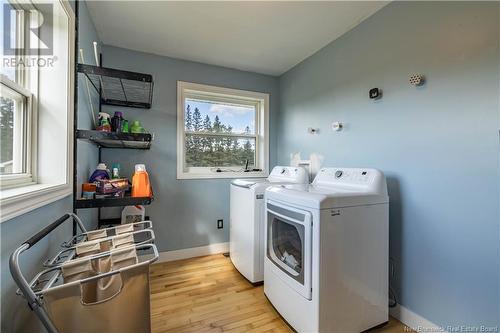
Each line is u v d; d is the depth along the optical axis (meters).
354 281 1.43
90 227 1.96
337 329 1.37
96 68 1.42
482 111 1.24
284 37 2.21
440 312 1.42
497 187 1.19
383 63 1.77
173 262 2.55
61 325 0.72
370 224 1.49
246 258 2.13
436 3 1.44
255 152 3.18
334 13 1.85
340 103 2.17
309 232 1.37
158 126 2.54
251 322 1.60
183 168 2.69
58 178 1.28
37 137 1.23
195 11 1.82
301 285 1.42
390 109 1.72
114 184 1.60
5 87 0.99
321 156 2.41
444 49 1.40
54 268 0.81
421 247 1.51
